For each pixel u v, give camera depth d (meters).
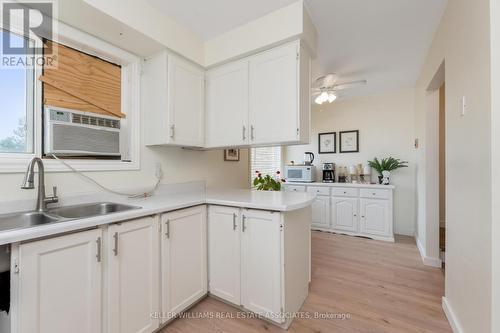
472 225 1.30
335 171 4.38
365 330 1.56
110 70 1.87
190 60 2.14
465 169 1.40
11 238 0.90
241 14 1.90
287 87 1.87
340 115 4.36
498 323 1.06
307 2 1.76
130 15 1.61
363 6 1.80
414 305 1.84
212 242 1.88
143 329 1.41
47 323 1.03
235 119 2.16
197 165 2.60
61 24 1.53
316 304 1.86
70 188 1.58
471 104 1.31
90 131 1.69
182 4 1.76
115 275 1.27
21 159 1.38
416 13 1.88
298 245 1.79
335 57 2.65
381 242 3.39
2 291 1.05
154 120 2.00
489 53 1.09
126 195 1.89
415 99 3.56
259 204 1.59
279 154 4.96
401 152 3.83
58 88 1.55
